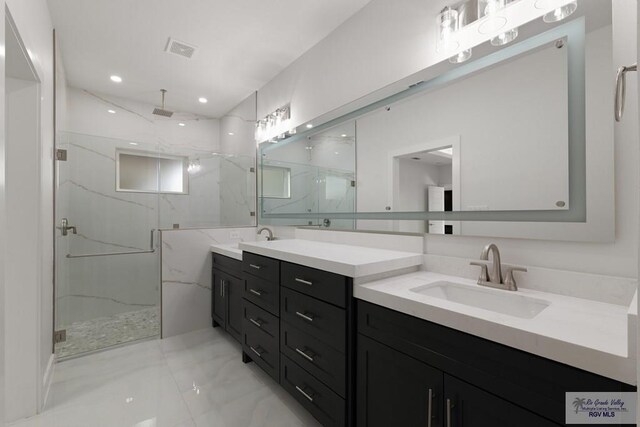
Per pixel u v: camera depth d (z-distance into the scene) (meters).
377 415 1.22
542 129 1.22
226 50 2.52
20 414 1.60
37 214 1.67
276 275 1.82
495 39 1.35
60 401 1.76
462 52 1.47
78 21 2.11
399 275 1.52
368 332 1.26
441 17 1.51
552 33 1.20
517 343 0.82
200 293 2.89
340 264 1.35
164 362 2.22
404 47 1.75
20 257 1.63
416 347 1.07
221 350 2.42
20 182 1.63
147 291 2.74
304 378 1.58
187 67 2.79
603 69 1.08
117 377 2.01
